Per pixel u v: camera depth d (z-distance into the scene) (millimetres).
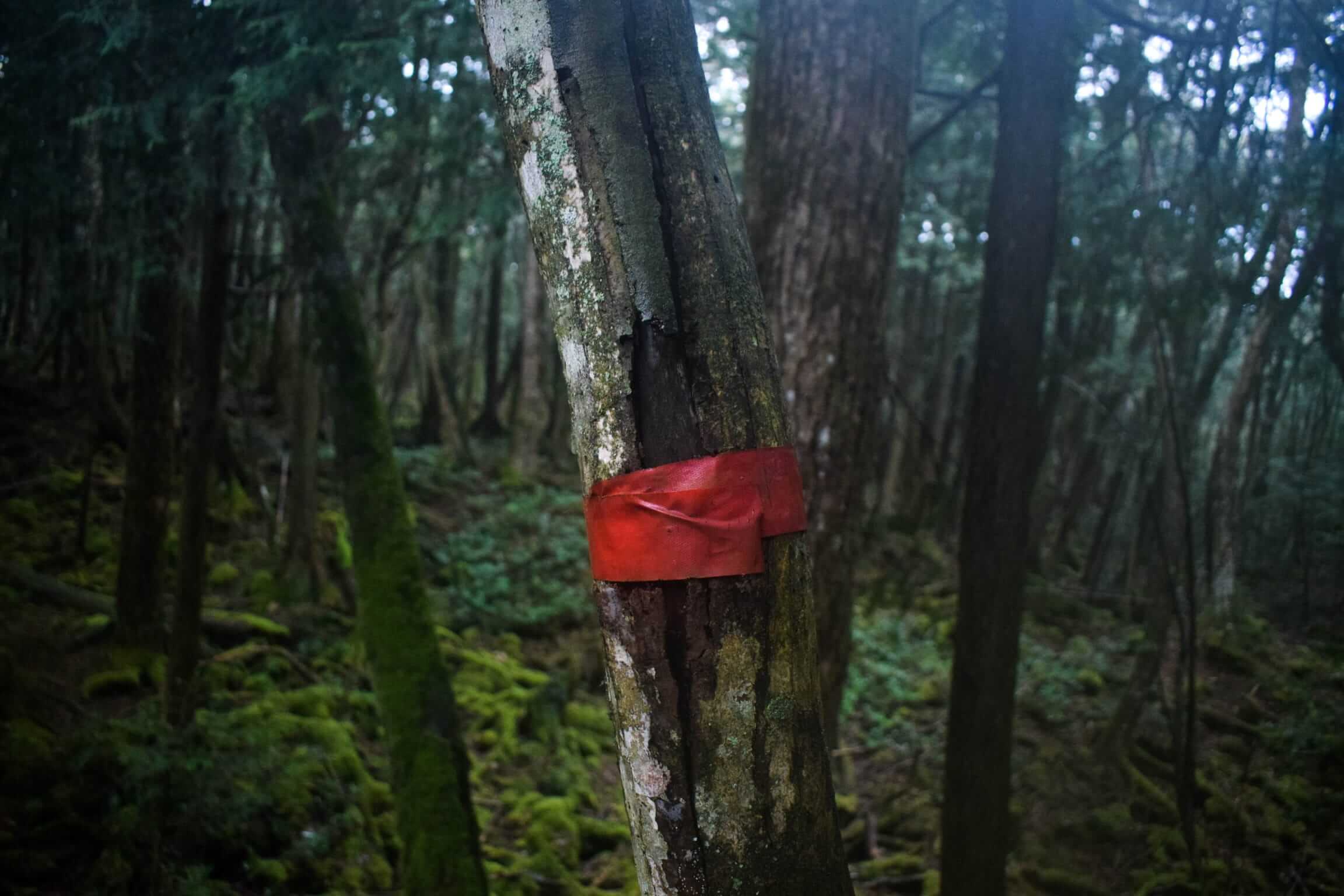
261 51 3035
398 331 14562
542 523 10156
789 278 3666
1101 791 5590
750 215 3830
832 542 3711
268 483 8227
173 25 2814
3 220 3367
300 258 3732
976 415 3174
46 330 8180
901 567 5543
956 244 7070
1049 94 3057
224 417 7699
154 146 3246
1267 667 5031
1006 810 3166
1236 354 6301
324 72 3051
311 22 2809
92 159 3570
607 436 912
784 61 3725
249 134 3637
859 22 3623
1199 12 3707
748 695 884
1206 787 4762
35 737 4035
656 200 916
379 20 3146
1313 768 4500
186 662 4168
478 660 6898
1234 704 5059
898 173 3775
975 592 3133
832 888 917
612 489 898
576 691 7160
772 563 896
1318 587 4809
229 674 5438
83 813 3748
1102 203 3908
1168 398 3188
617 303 903
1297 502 4715
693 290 912
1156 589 5781
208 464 4090
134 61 2957
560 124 930
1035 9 3070
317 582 7008
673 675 889
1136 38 3994
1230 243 3686
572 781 5844
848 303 3656
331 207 3760
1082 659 7594
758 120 3809
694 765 889
